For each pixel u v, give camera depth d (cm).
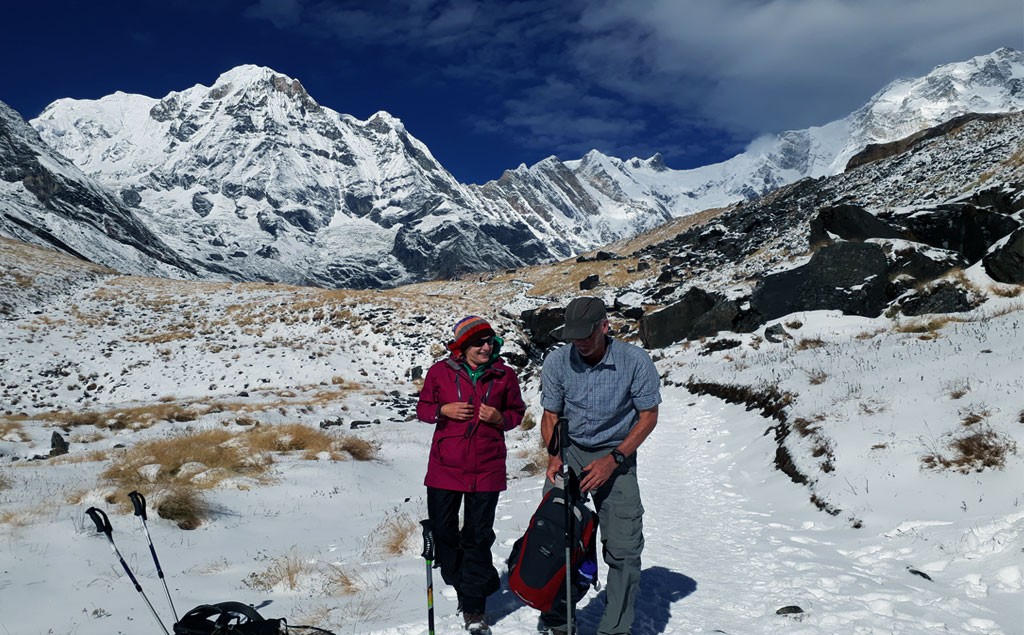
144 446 1291
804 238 4484
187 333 3984
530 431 1764
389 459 1399
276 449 1334
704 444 1355
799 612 493
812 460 940
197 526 791
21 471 1066
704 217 9219
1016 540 580
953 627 466
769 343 2272
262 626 411
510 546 700
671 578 598
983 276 1961
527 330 4256
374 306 4322
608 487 432
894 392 1052
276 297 4922
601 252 8844
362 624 480
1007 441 764
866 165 6625
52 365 3419
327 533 830
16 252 5716
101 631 473
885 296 2255
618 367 429
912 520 706
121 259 15012
